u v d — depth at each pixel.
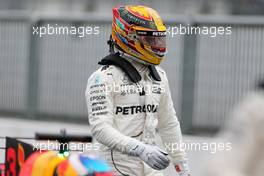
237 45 29.59
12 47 35.78
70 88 34.38
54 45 34.56
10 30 35.72
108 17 32.78
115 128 14.70
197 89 30.55
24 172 12.01
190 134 30.44
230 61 29.81
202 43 30.27
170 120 15.62
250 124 8.72
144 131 14.85
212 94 30.23
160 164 13.87
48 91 34.97
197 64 30.47
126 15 14.73
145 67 15.01
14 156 13.21
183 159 15.78
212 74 30.20
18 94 35.72
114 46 15.08
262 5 38.62
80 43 33.78
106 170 10.47
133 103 14.71
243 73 29.56
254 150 8.67
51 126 33.12
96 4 45.62
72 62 34.19
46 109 35.03
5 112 36.09
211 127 30.19
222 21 29.70
